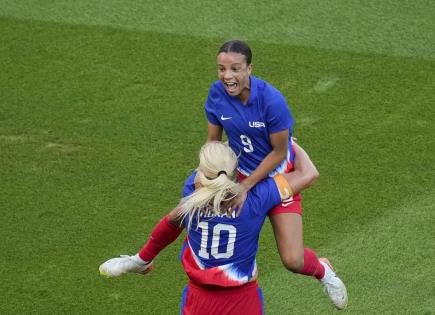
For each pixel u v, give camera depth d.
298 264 20.47
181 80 33.88
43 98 33.06
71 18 37.69
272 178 20.14
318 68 34.25
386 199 27.78
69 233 26.72
